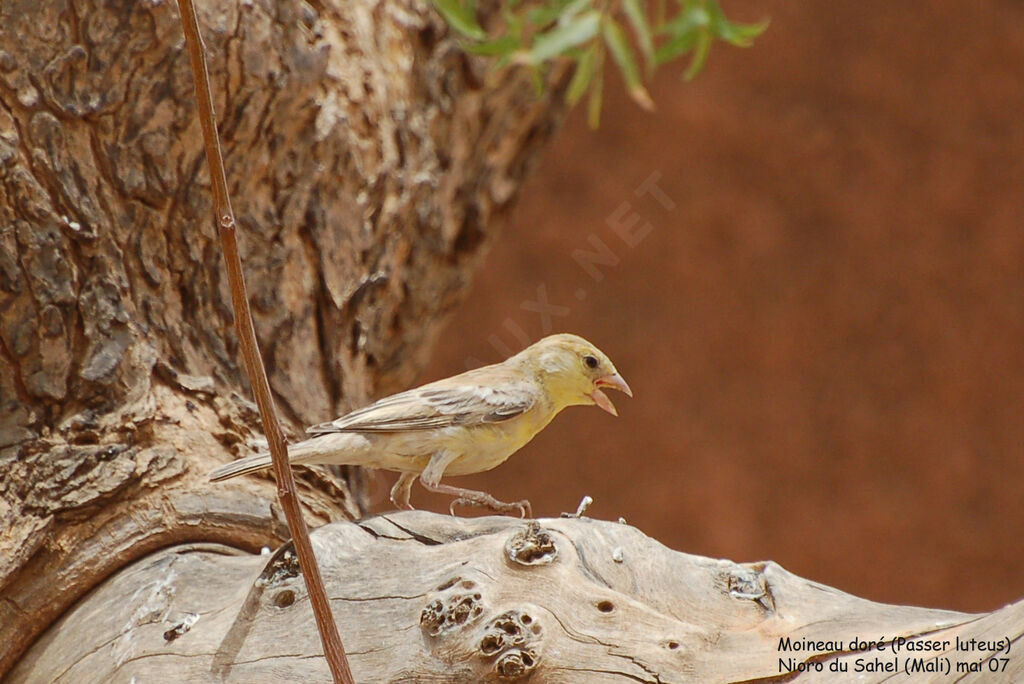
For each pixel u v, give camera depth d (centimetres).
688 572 710
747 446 2630
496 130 1266
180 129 892
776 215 2630
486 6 1217
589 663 635
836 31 2580
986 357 2581
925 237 2594
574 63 1320
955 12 2544
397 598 686
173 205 905
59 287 837
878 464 2595
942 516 2552
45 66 838
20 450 815
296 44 944
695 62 1102
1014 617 599
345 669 562
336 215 1012
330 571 716
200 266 923
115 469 823
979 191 2572
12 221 824
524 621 643
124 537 812
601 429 2647
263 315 959
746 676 630
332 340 1016
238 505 858
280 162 964
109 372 845
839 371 2622
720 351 2647
